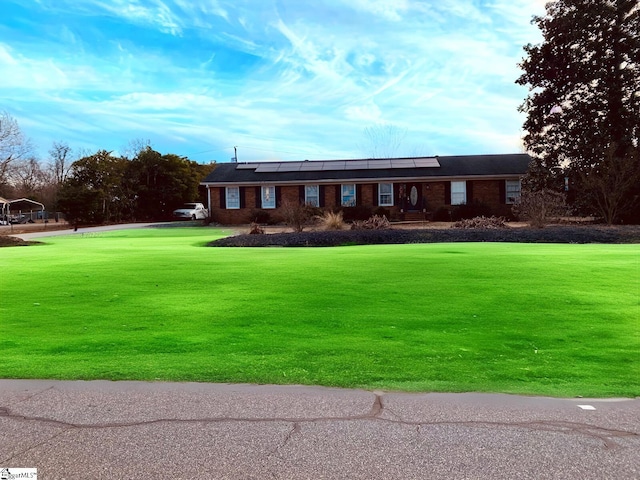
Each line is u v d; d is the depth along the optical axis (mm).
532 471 2648
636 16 23625
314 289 7828
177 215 40312
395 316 6113
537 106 26344
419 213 30000
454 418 3322
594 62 24719
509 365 4391
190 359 4621
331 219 21828
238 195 32062
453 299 7000
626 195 22188
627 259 10641
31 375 4219
